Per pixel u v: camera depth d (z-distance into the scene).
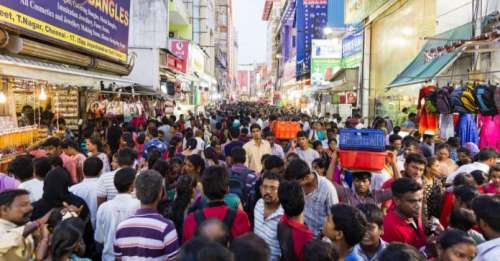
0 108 9.02
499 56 9.34
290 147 8.65
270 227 3.79
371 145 4.88
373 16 20.83
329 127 10.87
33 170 5.10
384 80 20.05
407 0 16.88
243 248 2.35
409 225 3.82
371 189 5.27
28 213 3.57
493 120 8.27
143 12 22.78
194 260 2.27
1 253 3.10
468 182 4.75
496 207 3.19
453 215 3.81
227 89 102.25
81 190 5.09
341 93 26.67
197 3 46.91
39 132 9.53
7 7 7.43
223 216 3.70
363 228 2.94
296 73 48.41
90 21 12.10
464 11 11.69
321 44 32.22
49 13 9.27
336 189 4.95
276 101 79.50
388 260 2.44
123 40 16.06
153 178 3.59
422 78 11.16
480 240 3.63
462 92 8.05
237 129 9.26
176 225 4.55
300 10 48.47
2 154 7.45
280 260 3.71
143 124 12.88
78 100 12.80
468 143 7.80
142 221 3.47
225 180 3.79
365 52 22.27
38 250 3.07
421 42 15.18
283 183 3.52
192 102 35.00
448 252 2.92
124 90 16.16
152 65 22.83
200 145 9.82
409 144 7.08
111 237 4.25
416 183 3.77
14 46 8.13
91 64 12.73
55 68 9.30
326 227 3.02
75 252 3.22
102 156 7.36
